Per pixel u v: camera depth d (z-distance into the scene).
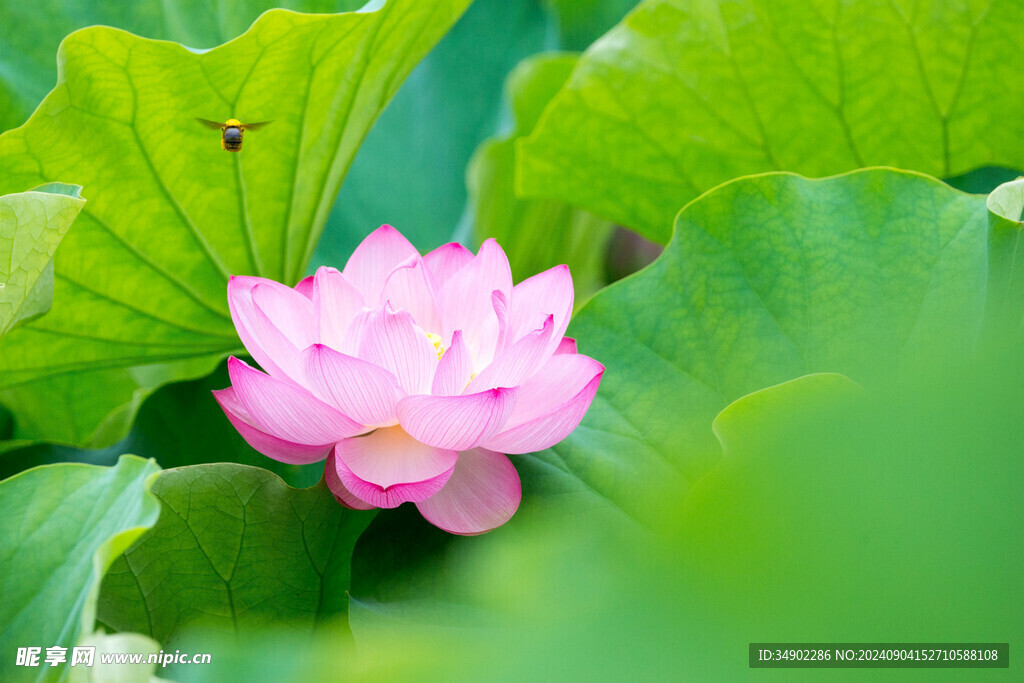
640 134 3.15
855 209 3.02
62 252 3.05
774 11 3.09
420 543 2.95
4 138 2.99
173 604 2.93
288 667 2.91
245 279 2.97
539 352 2.94
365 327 2.94
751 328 3.00
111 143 3.02
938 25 3.07
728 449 2.93
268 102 3.04
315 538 2.95
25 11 3.15
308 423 2.94
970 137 3.12
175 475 2.95
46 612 2.90
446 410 2.92
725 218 3.02
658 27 3.12
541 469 2.97
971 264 2.99
